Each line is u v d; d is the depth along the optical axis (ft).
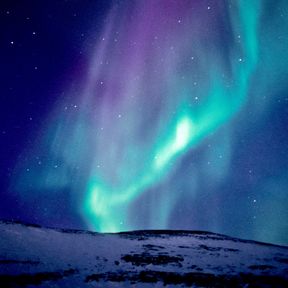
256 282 53.93
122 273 57.52
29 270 51.55
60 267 56.39
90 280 51.70
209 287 50.47
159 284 52.01
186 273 59.57
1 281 44.70
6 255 57.47
